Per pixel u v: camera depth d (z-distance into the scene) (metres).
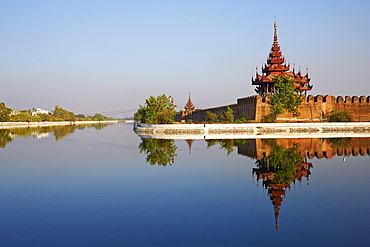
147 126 80.31
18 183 24.06
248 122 80.31
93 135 77.94
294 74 99.50
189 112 138.38
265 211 16.98
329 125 76.06
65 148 48.28
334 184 22.83
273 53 96.38
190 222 15.49
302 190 21.25
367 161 32.78
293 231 14.35
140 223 15.44
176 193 20.70
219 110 106.88
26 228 14.96
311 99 88.81
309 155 37.28
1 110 135.00
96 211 17.20
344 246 12.92
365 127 76.50
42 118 181.50
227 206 17.86
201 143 52.16
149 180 24.72
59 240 13.64
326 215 16.31
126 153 41.31
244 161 33.50
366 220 15.59
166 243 13.30
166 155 38.66
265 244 13.14
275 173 27.06
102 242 13.43
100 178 25.64
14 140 63.00
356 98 91.19
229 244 13.16
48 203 18.78
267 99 85.06
